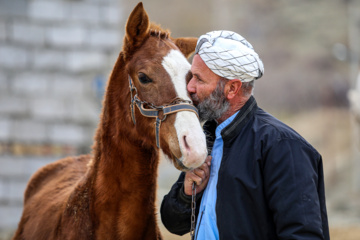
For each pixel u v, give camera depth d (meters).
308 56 57.62
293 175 4.29
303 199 4.22
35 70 14.21
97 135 5.63
